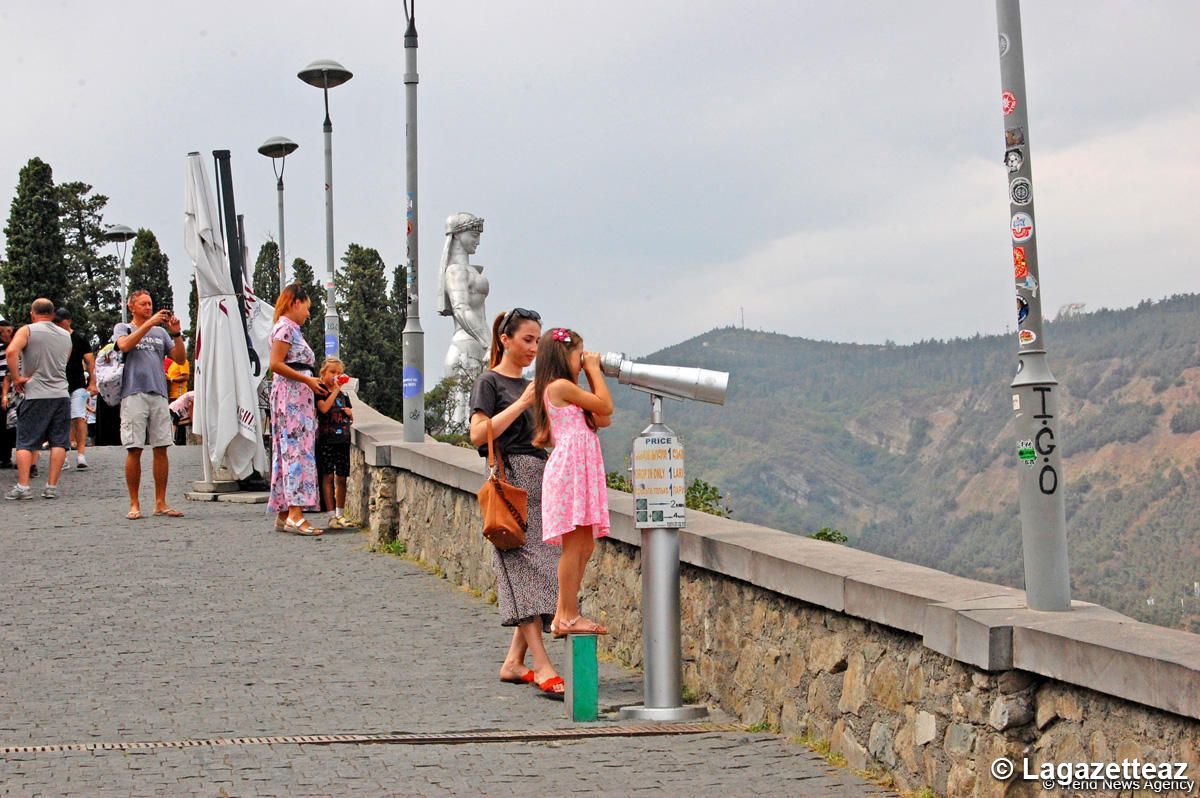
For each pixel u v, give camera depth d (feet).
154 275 261.03
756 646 25.52
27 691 27.63
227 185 60.85
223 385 59.31
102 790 20.03
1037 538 19.11
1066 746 17.40
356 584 41.27
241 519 53.78
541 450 29.35
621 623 31.81
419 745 23.32
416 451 45.68
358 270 198.39
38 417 59.47
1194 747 15.15
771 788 20.71
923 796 20.03
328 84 98.17
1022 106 20.17
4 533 49.42
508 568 28.81
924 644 19.84
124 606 37.04
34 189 209.36
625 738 24.16
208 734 24.07
